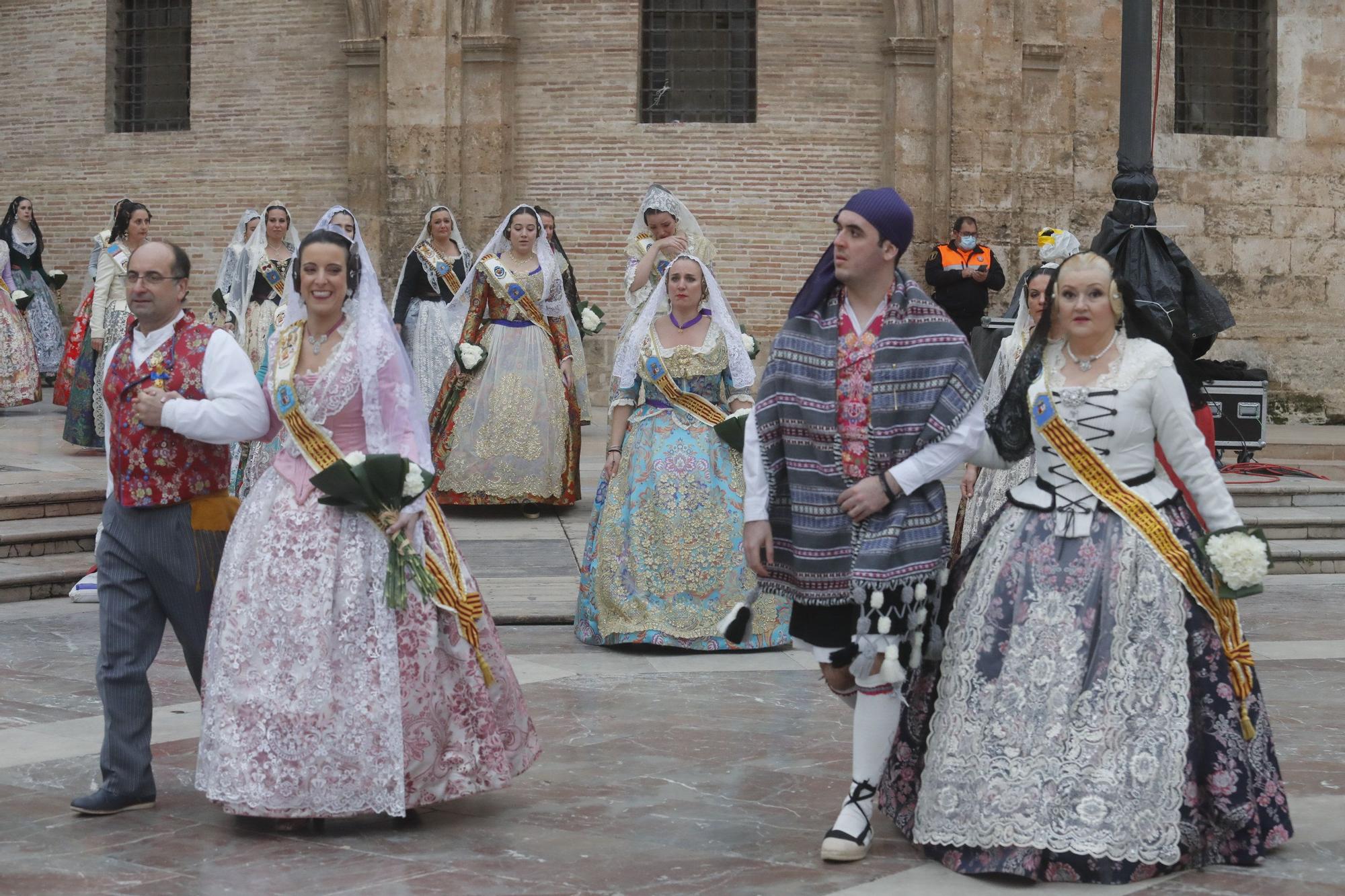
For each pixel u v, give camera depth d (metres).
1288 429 16.97
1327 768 5.56
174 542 4.96
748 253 17.03
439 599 4.85
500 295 11.17
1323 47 17.84
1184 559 4.46
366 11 17.16
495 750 4.95
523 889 4.27
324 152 17.88
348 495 4.77
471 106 16.95
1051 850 4.25
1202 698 4.44
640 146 17.03
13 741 5.83
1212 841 4.46
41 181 19.14
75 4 18.91
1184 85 17.75
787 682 6.98
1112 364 4.62
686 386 7.78
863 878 4.36
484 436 11.16
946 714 4.47
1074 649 4.37
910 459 4.46
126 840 4.70
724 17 17.03
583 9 16.98
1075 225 17.16
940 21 16.59
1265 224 17.78
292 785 4.68
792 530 4.62
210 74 18.30
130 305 4.99
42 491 10.20
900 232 4.57
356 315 5.00
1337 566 10.26
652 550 7.68
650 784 5.34
